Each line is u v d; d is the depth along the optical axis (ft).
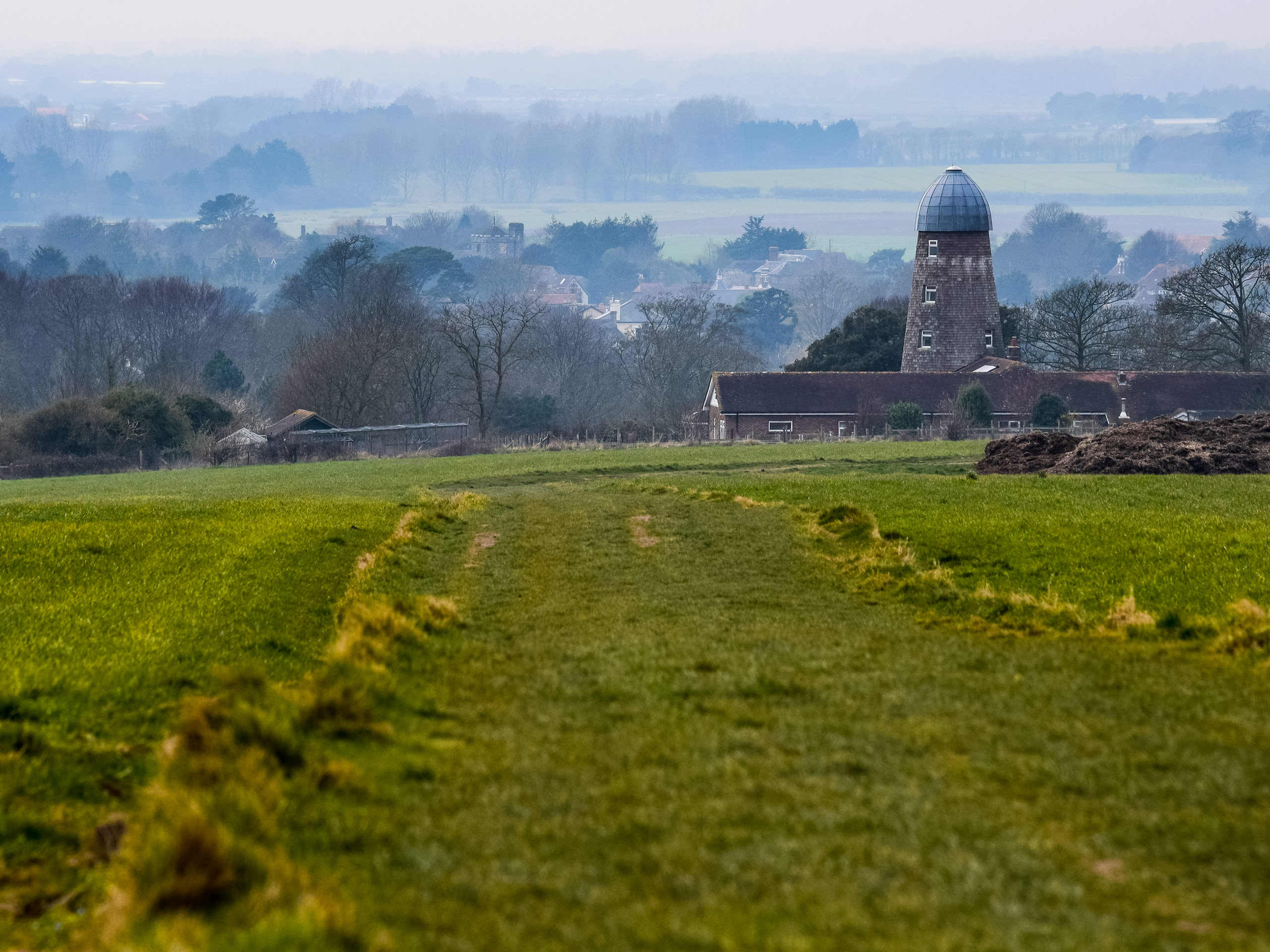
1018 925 95.76
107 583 287.69
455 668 194.49
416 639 214.28
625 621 239.30
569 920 98.58
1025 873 105.29
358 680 165.27
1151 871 105.91
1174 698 161.89
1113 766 132.87
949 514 375.45
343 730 146.20
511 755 142.72
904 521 360.69
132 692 188.85
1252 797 122.42
